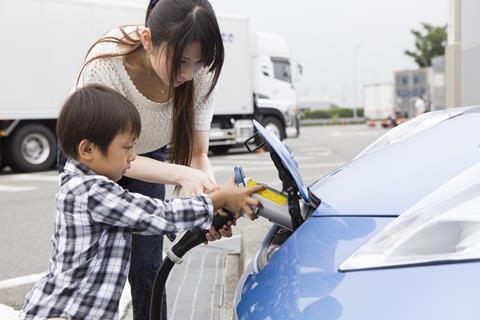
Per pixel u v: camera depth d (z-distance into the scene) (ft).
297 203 4.72
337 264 3.88
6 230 17.90
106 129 4.91
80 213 4.99
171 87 5.81
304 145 54.65
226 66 45.01
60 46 37.01
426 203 4.18
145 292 7.14
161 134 6.77
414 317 3.20
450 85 24.66
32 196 25.36
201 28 5.22
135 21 39.63
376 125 122.62
